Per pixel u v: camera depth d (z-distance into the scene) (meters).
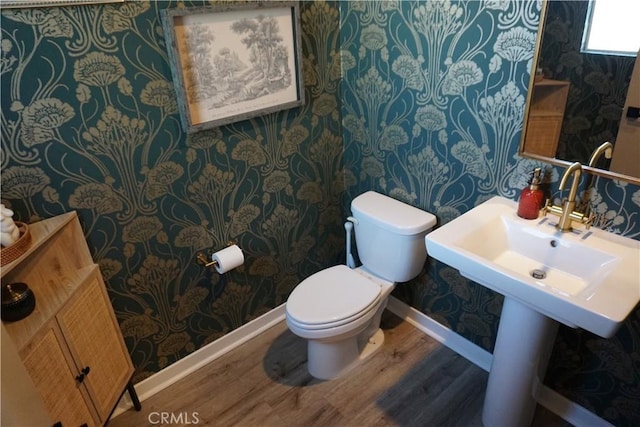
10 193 1.39
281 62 1.84
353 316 1.80
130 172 1.62
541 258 1.54
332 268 2.08
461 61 1.60
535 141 1.50
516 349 1.52
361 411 1.90
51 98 1.37
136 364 1.93
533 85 1.43
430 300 2.21
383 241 1.99
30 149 1.38
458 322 2.12
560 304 1.18
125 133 1.55
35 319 1.34
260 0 1.69
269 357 2.20
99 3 1.36
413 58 1.76
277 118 1.96
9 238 1.22
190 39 1.57
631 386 1.56
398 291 2.36
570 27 1.30
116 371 1.72
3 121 1.32
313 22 1.89
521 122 1.51
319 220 2.37
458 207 1.87
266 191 2.06
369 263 2.14
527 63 1.43
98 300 1.60
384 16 1.79
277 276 2.31
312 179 2.23
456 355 2.15
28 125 1.36
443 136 1.79
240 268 2.13
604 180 1.40
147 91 1.55
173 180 1.74
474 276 1.40
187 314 2.02
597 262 1.39
